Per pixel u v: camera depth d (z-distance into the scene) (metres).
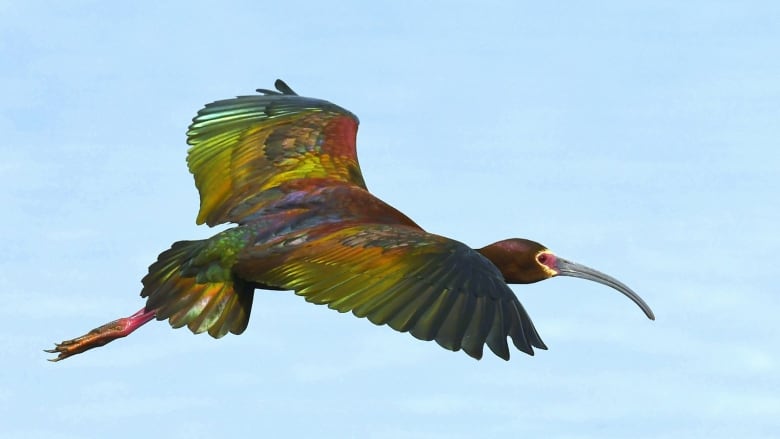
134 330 14.60
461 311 12.34
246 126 16.31
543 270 16.22
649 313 15.97
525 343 12.23
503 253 16.22
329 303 12.85
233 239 14.01
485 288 12.56
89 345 14.45
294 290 13.18
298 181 15.03
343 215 14.23
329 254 13.38
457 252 12.94
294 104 16.72
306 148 15.73
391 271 12.86
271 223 14.17
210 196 15.45
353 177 15.38
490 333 12.20
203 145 16.16
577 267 16.30
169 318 13.80
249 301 13.98
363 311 12.59
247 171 15.49
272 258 13.67
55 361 14.34
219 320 13.80
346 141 16.03
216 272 13.93
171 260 14.27
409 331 12.23
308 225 14.09
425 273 12.73
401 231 13.48
